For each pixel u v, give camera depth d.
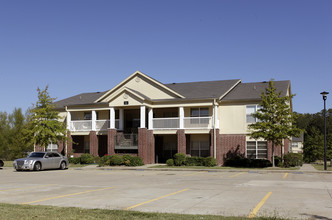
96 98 38.25
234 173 24.23
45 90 34.34
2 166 32.44
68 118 36.97
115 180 19.17
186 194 12.90
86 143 37.88
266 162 29.02
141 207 10.15
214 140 31.28
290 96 27.62
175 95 33.31
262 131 27.31
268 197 11.98
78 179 19.98
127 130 35.44
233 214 8.99
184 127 32.84
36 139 33.09
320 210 9.51
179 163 31.00
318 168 28.06
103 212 9.07
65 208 9.73
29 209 9.56
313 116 89.00
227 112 32.31
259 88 34.59
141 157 32.31
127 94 33.44
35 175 23.30
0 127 51.47
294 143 66.62
